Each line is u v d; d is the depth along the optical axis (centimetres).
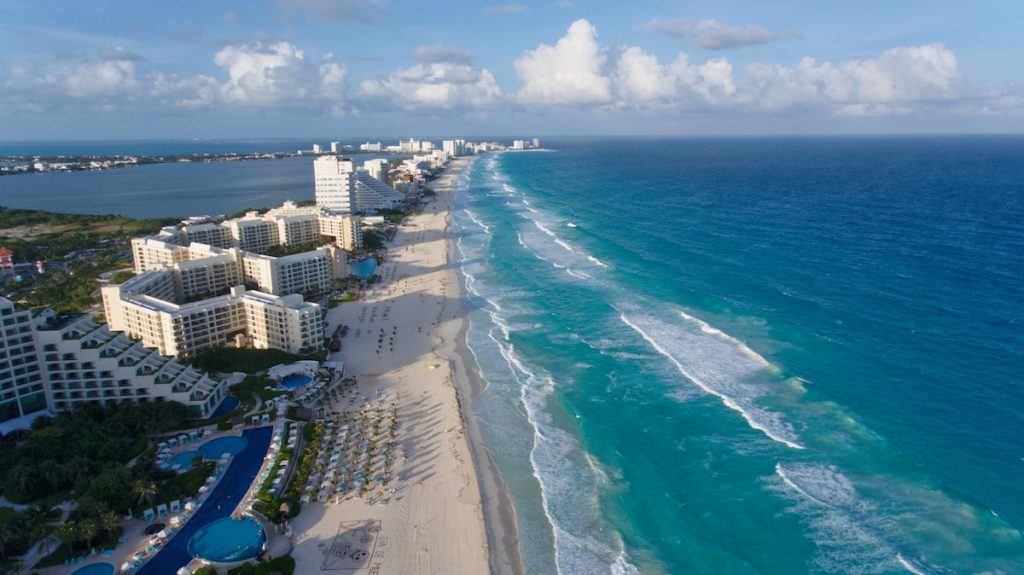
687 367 11512
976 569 6569
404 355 12938
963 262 17500
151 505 7769
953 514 7394
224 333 13112
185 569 6675
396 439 9688
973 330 12475
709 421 9725
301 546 7325
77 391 9781
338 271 18275
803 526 7381
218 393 10581
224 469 8650
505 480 8675
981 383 10344
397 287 17825
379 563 7106
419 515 7938
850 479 8144
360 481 8569
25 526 7050
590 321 14238
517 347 13012
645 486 8350
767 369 11262
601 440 9438
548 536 7588
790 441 9038
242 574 6712
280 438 9400
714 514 7712
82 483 7775
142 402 9919
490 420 10250
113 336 10350
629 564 7038
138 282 14150
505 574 6994
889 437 8938
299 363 11825
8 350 9200
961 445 8712
